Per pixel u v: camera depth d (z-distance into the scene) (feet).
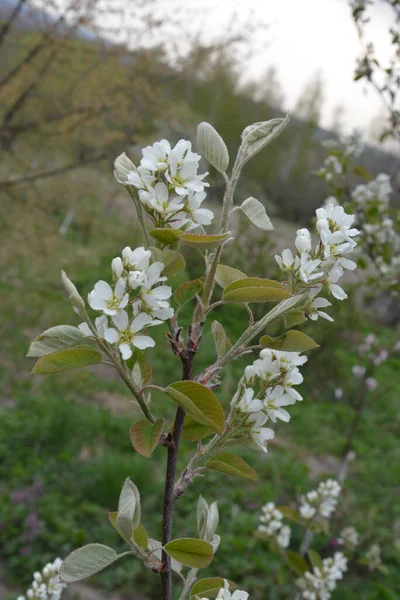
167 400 29.94
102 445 24.44
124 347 3.54
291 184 80.43
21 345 34.68
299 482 24.38
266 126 4.26
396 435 33.01
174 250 3.98
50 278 42.04
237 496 22.39
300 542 19.26
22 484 21.13
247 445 4.43
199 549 3.88
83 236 53.06
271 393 4.41
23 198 26.94
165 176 3.95
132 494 4.07
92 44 25.46
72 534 18.48
